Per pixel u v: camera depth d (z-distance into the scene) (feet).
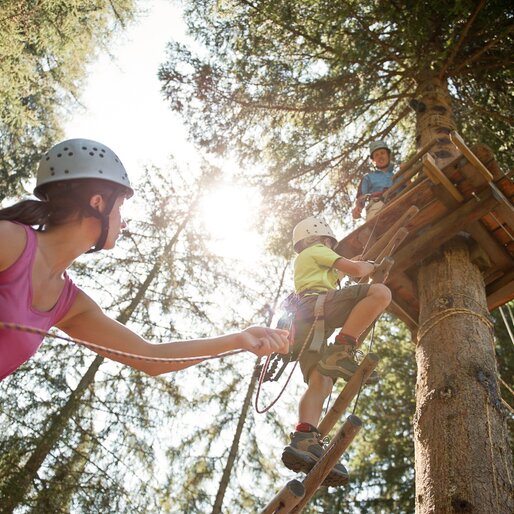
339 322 13.64
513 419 36.50
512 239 19.19
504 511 14.26
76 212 7.32
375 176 26.32
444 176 18.69
